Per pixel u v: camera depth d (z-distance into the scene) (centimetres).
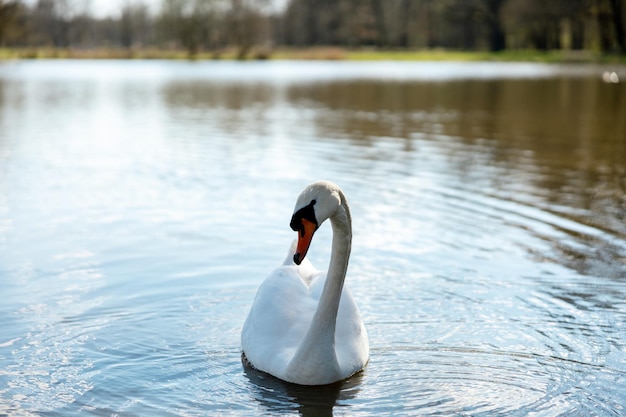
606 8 7712
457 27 11444
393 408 668
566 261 1045
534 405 675
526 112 2877
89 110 2872
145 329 816
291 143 2014
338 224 680
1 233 1146
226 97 3506
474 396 689
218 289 933
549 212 1295
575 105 3153
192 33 9881
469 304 894
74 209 1289
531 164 1730
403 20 11762
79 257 1041
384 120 2570
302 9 11525
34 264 1010
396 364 746
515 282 964
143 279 961
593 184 1518
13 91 3769
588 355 768
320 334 691
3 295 901
